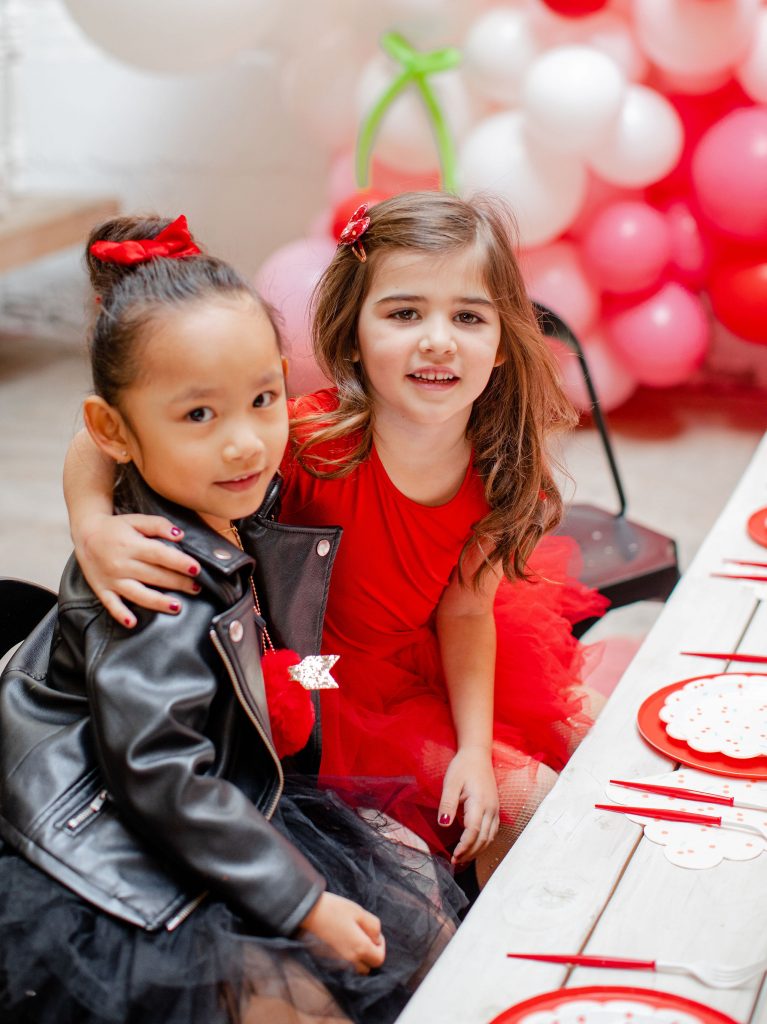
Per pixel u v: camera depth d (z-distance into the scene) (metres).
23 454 3.65
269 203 4.58
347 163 3.86
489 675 1.54
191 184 4.65
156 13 3.47
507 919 0.94
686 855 1.01
